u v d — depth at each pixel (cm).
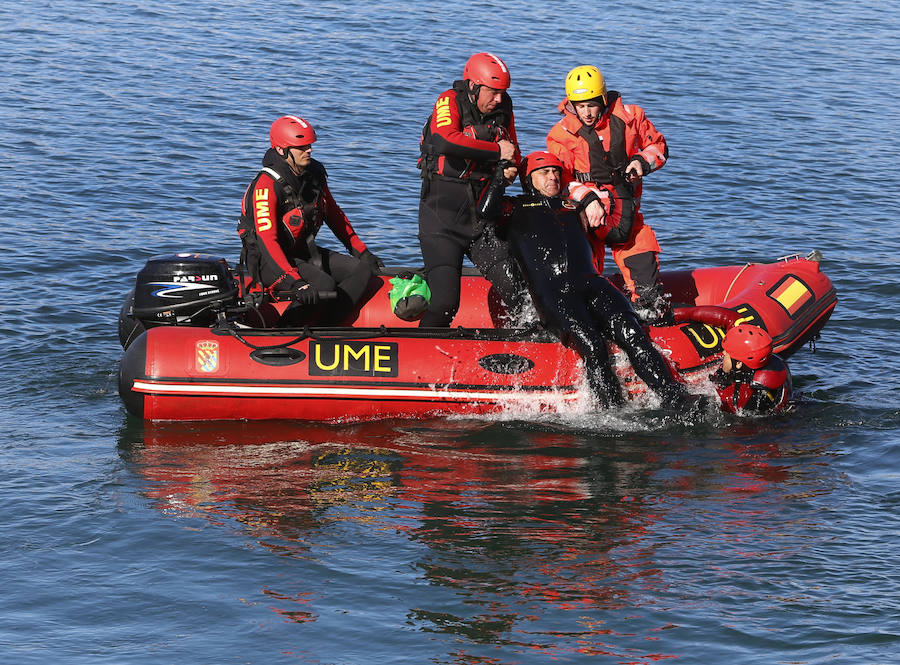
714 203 3459
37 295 2564
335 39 5656
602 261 2166
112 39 5484
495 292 2242
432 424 1952
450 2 6875
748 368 1962
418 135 4100
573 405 1969
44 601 1362
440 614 1343
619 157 2016
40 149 3753
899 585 1393
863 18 7125
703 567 1445
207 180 3544
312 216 2077
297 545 1501
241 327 2005
